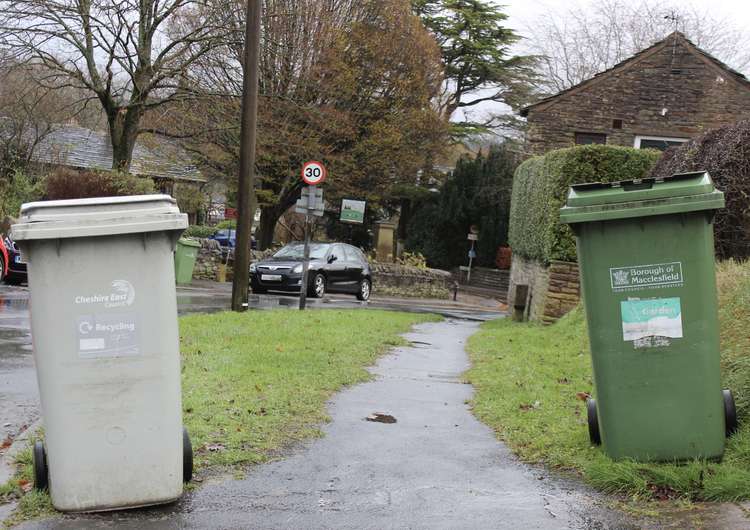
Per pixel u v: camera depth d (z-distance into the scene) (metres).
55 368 4.93
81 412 4.96
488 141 53.94
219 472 5.78
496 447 6.65
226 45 28.78
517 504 5.20
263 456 6.15
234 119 31.64
